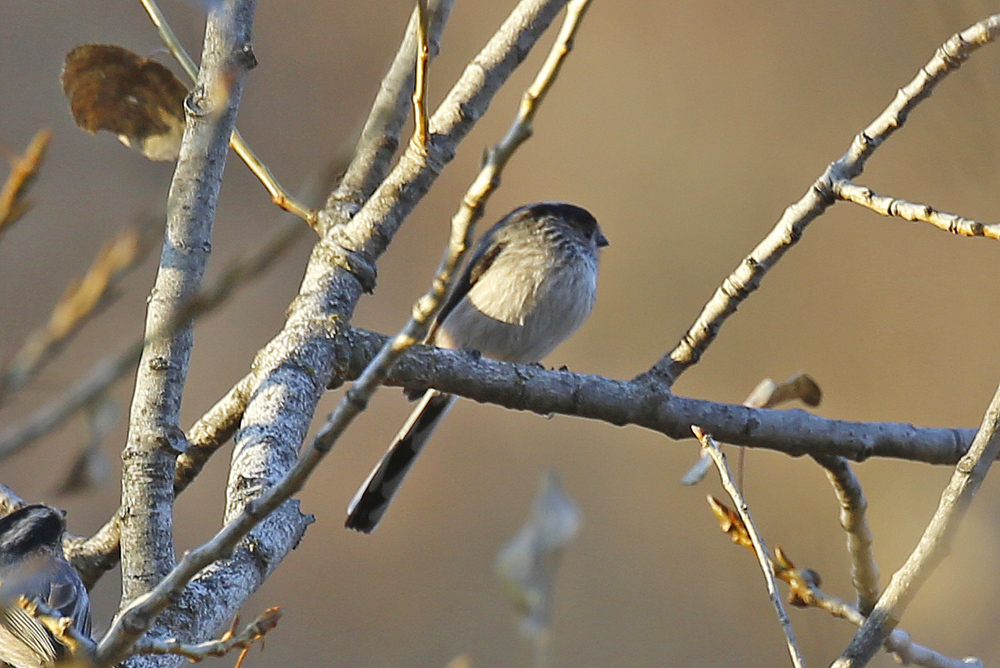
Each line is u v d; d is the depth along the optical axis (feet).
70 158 46.62
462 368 17.12
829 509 43.16
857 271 53.83
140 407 15.79
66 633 11.19
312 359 17.33
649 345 52.49
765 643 39.96
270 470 16.08
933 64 15.87
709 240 55.72
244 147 18.49
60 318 7.61
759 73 58.03
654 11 60.34
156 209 7.89
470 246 10.18
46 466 31.07
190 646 12.34
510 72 18.53
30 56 49.93
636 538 43.21
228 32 16.67
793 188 56.44
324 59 58.75
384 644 39.96
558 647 39.34
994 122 46.68
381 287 52.13
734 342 52.60
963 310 52.26
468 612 40.78
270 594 41.01
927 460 17.72
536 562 14.43
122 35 50.39
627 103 58.85
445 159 18.31
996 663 31.73
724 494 44.57
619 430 47.75
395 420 46.55
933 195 51.08
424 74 15.92
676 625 40.40
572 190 57.21
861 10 59.47
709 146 58.23
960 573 33.42
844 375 51.42
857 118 58.18
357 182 19.04
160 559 15.14
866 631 13.53
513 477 45.73
